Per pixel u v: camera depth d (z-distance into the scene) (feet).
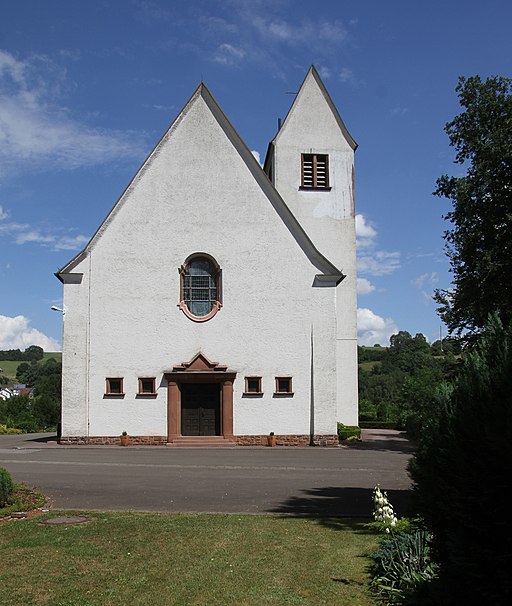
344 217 113.60
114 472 59.67
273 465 66.74
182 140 95.71
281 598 24.06
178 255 93.30
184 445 88.63
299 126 114.73
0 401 222.07
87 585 25.17
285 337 92.73
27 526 34.96
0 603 23.11
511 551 18.60
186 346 91.61
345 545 31.81
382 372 324.39
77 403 89.56
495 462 18.81
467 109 103.09
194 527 35.09
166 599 23.72
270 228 94.63
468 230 99.45
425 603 21.88
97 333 90.84
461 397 21.17
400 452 84.28
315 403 91.71
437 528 21.86
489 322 22.17
